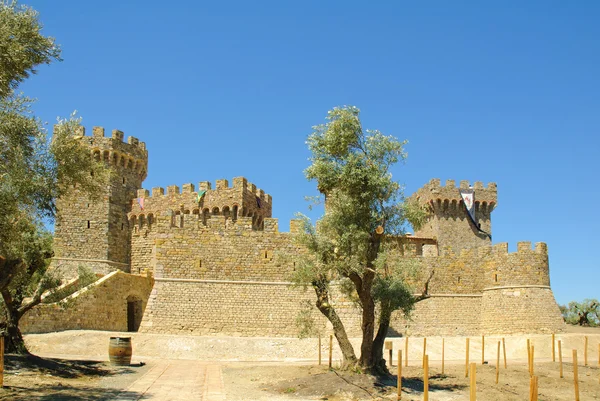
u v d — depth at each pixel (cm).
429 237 9556
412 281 6238
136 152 8788
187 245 5556
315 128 3628
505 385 3594
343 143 3506
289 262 5612
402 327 6016
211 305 5406
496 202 9650
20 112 2958
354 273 3481
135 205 8562
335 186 3584
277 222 5719
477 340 5678
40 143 3008
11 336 3744
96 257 8050
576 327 7975
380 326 3631
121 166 8562
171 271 5481
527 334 5969
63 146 3106
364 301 3481
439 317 6191
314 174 3556
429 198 9500
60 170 3078
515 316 6084
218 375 3562
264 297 5500
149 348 4775
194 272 5516
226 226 5656
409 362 4744
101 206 8219
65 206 8006
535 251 6303
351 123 3522
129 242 8538
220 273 5547
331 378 3284
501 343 5650
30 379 3012
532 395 2209
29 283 4081
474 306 6356
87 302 5322
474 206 9550
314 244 3591
